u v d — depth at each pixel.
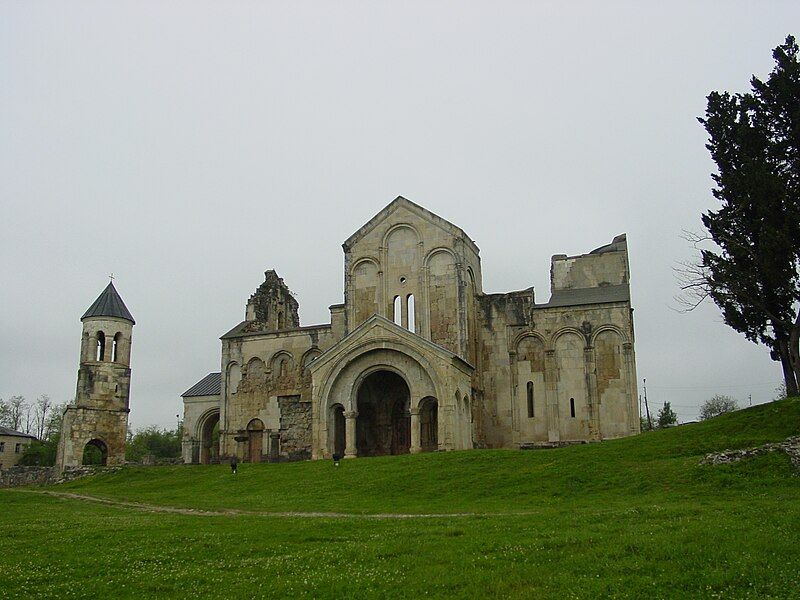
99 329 68.50
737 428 38.50
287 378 66.81
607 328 58.50
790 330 42.19
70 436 64.75
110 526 27.47
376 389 60.00
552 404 58.75
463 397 54.38
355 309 62.69
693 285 45.16
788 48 44.12
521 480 35.41
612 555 18.73
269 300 76.31
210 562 20.69
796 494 28.03
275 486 41.28
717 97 45.59
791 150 42.94
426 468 40.31
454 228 60.78
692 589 16.20
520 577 17.47
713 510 24.52
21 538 25.36
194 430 77.38
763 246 40.94
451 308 59.72
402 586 17.48
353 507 32.53
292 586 17.89
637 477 33.28
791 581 16.22
